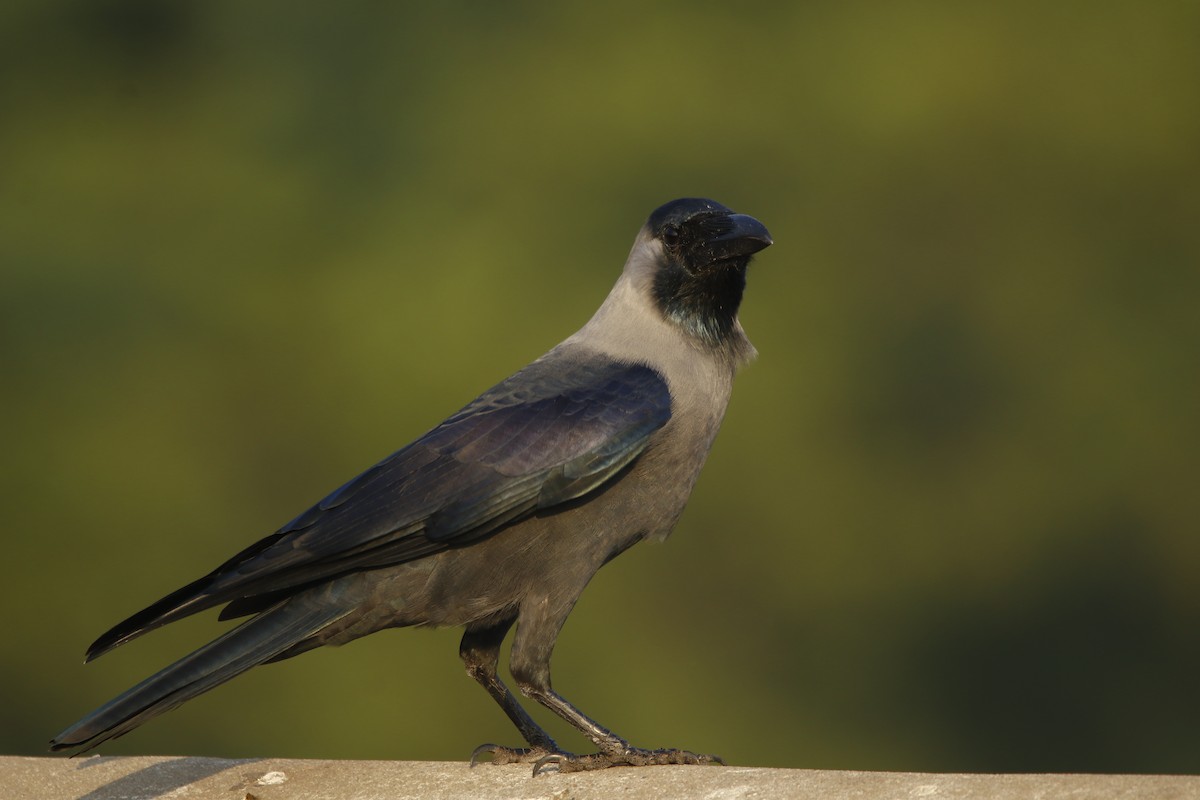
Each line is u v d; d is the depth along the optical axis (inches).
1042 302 818.8
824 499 749.3
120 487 733.3
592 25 859.4
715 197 817.5
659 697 693.9
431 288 766.5
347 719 647.8
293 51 872.3
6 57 884.6
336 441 741.9
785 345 780.0
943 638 754.8
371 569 243.4
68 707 705.0
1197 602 774.5
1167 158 848.3
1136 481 786.8
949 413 786.2
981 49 850.8
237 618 249.1
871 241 823.7
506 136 824.9
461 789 221.8
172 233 817.5
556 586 247.3
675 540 729.6
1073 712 757.3
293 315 781.3
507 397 255.3
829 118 834.8
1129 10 858.8
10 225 812.0
